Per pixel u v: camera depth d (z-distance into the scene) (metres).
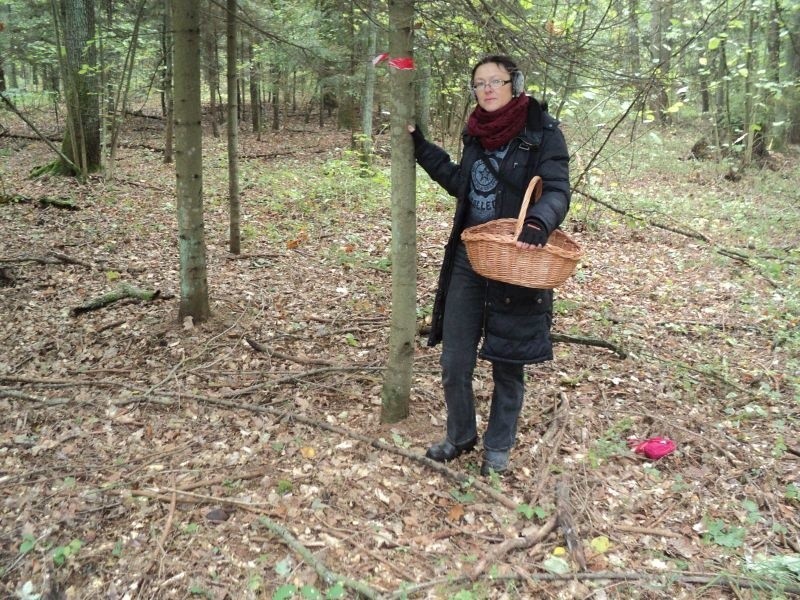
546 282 2.66
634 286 6.40
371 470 3.25
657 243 7.89
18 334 4.84
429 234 8.02
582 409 3.91
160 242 7.38
